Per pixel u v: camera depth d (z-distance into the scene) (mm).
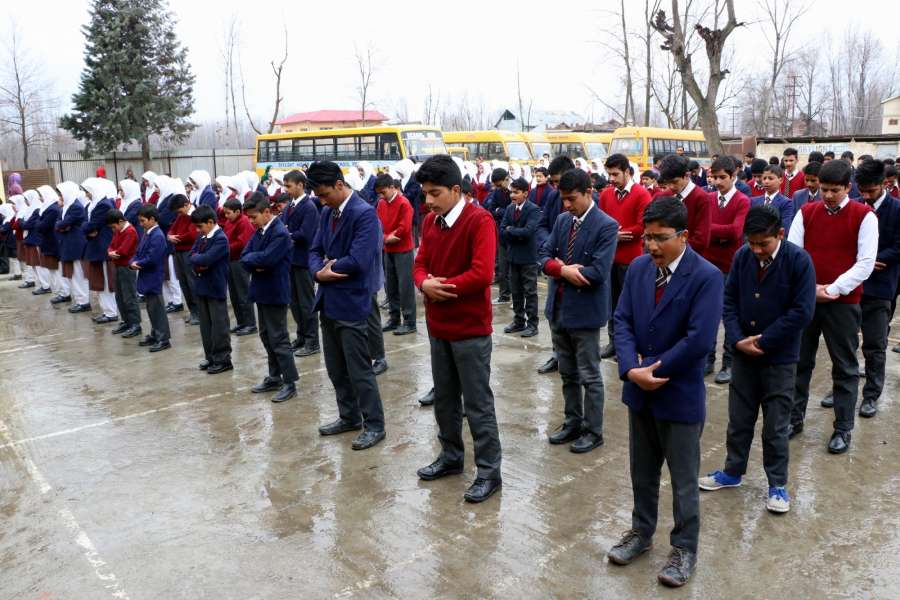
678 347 2945
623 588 3105
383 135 20922
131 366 6805
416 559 3373
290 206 6777
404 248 7477
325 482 4219
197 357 7062
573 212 4473
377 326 6180
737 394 3904
